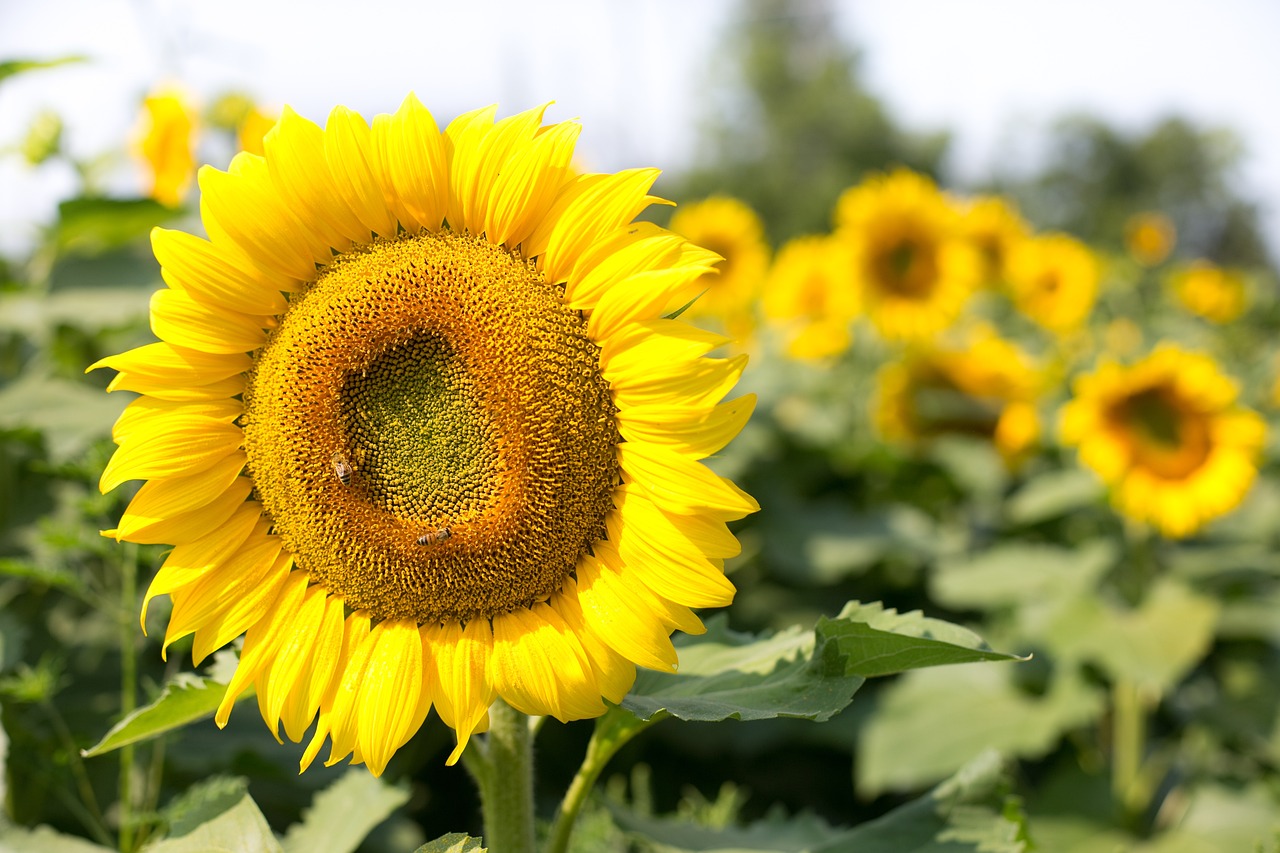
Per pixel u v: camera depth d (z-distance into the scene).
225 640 2.15
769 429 7.06
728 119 57.88
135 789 3.10
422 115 2.12
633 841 2.86
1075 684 5.31
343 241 2.21
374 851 3.61
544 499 2.09
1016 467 7.25
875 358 9.63
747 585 6.35
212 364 2.18
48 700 3.02
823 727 5.29
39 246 5.52
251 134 5.09
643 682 2.26
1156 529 5.86
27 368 4.98
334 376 2.16
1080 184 53.06
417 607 2.14
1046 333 11.05
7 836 2.53
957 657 1.90
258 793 3.41
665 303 1.99
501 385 2.10
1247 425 5.41
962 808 2.50
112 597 3.44
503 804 2.29
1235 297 12.34
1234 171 51.66
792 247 9.21
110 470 2.10
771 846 2.75
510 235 2.15
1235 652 6.10
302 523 2.16
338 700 2.11
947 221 7.96
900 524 6.66
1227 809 4.94
